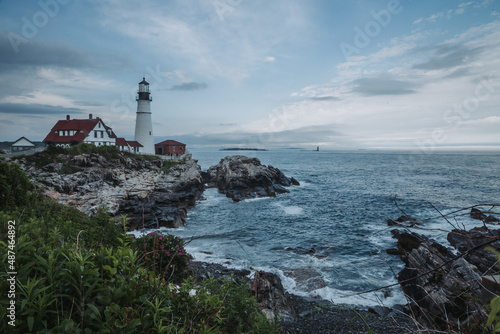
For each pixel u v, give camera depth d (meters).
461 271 8.98
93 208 23.59
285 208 34.06
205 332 2.61
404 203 35.47
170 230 24.05
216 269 15.08
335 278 14.48
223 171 51.03
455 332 1.86
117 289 2.37
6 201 10.39
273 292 11.40
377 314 10.75
